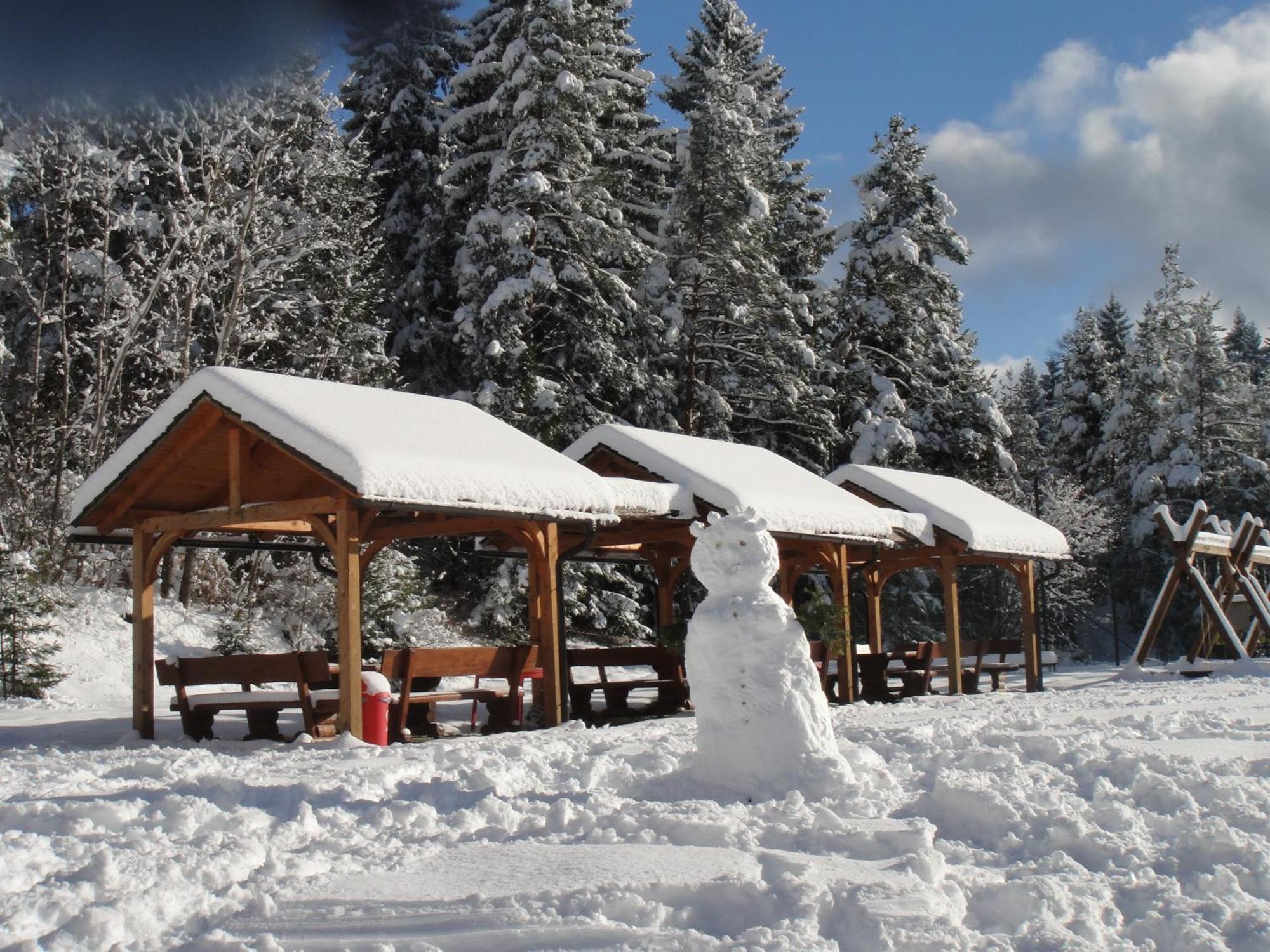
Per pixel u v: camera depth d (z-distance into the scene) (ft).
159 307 85.51
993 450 124.26
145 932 13.07
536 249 96.02
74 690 59.47
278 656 37.70
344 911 13.51
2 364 78.48
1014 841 17.49
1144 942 12.82
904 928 12.36
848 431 118.11
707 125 105.50
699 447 58.23
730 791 21.22
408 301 108.88
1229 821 18.79
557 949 11.98
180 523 41.52
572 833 17.94
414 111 110.01
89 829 18.58
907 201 123.65
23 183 77.05
